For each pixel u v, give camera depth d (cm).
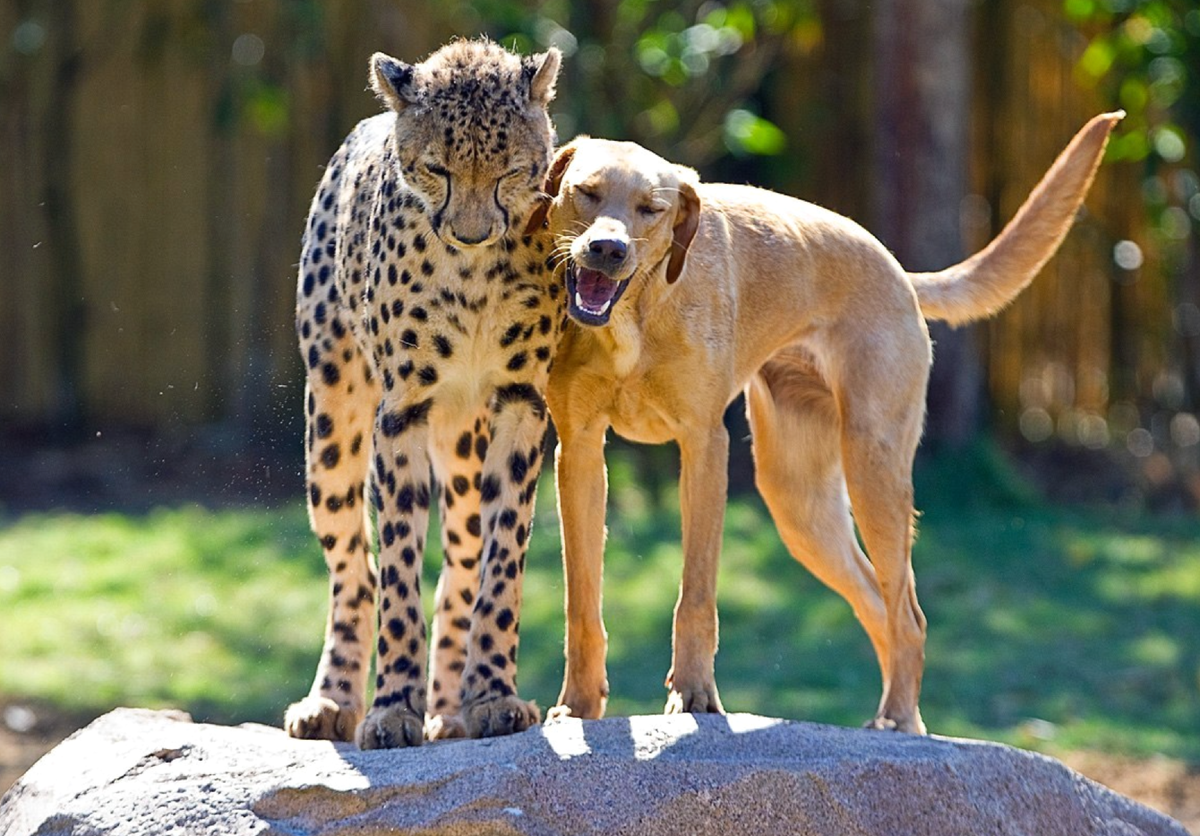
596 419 812
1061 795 744
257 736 771
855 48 2200
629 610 1555
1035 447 2180
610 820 676
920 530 1817
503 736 732
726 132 1877
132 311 2191
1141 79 1948
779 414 918
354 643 847
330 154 2158
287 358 2156
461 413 814
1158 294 2189
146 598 1598
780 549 1722
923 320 901
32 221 2205
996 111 2186
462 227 756
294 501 1942
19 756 1226
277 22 2142
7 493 1962
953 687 1408
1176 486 2062
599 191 762
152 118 2183
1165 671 1448
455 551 868
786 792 689
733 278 823
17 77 2202
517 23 1888
